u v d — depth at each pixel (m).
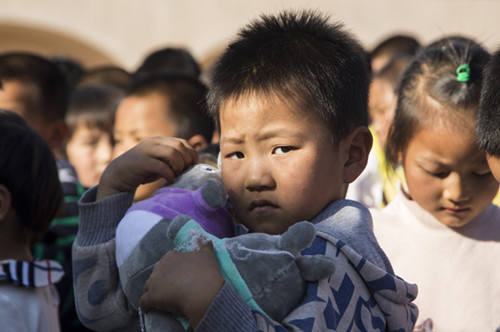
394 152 2.90
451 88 2.63
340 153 2.03
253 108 1.94
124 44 15.48
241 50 2.08
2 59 5.07
